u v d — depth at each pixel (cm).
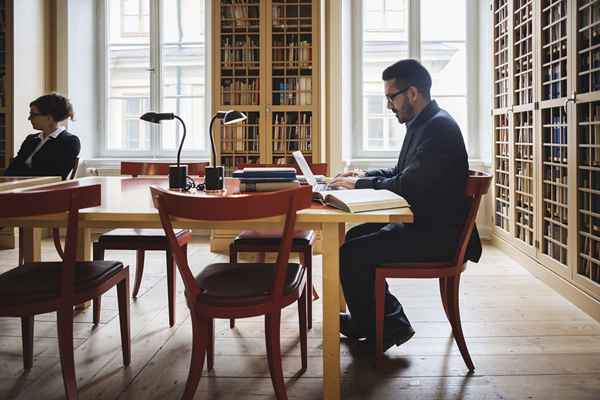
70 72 539
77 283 194
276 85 490
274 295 182
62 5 533
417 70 244
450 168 224
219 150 488
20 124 496
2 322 284
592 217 289
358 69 553
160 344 254
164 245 279
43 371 223
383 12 551
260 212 169
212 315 179
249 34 483
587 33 287
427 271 221
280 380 184
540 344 251
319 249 466
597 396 200
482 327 274
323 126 504
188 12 571
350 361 233
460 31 546
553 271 341
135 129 583
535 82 362
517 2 404
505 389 206
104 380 215
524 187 401
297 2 480
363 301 234
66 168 405
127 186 261
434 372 222
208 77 568
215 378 217
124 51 578
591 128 284
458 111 551
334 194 199
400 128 557
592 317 285
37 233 301
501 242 459
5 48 486
